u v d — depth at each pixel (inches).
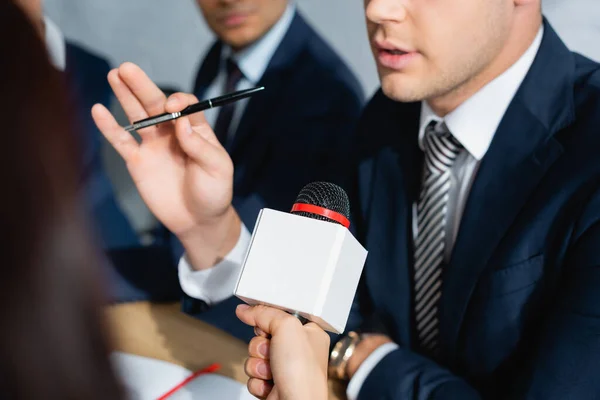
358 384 39.7
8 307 11.7
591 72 41.1
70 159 12.4
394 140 45.8
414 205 44.3
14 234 11.6
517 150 39.2
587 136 38.0
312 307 23.8
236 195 55.8
